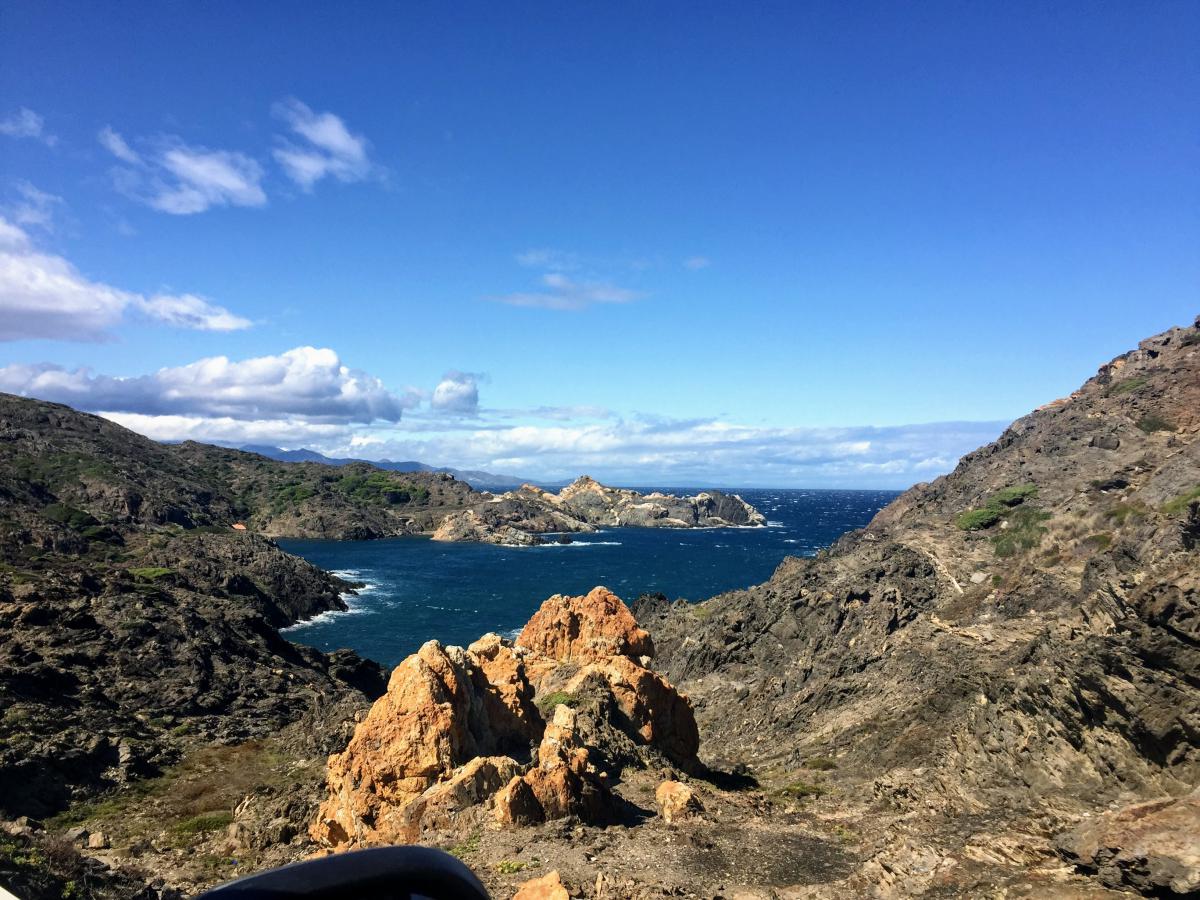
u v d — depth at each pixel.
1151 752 27.19
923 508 114.06
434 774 31.25
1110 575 51.88
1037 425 114.81
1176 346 104.88
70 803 44.91
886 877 24.09
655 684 45.09
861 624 71.62
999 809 29.45
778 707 67.31
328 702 66.81
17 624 71.31
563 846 26.91
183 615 82.56
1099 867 20.50
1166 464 70.56
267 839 33.69
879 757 46.16
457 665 36.47
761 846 28.34
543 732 40.22
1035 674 33.00
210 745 57.91
